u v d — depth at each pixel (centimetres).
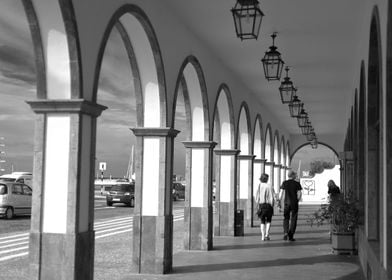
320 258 1071
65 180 626
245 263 1008
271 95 1873
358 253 1095
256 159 2131
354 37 1073
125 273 940
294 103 1627
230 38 1114
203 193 1204
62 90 630
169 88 956
